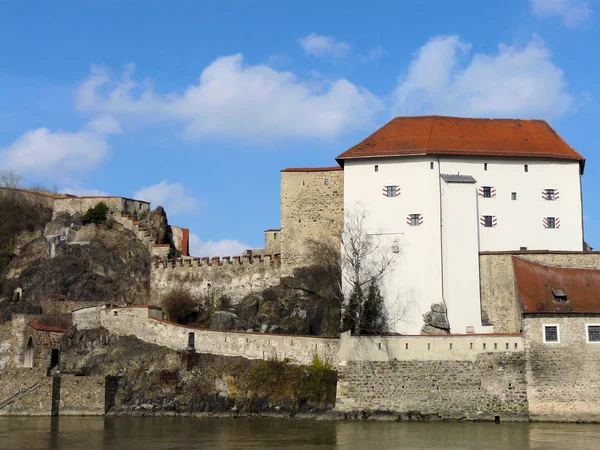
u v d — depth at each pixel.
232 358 83.19
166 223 119.69
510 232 89.38
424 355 75.50
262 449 57.69
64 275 107.50
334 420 75.31
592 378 73.38
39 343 92.31
